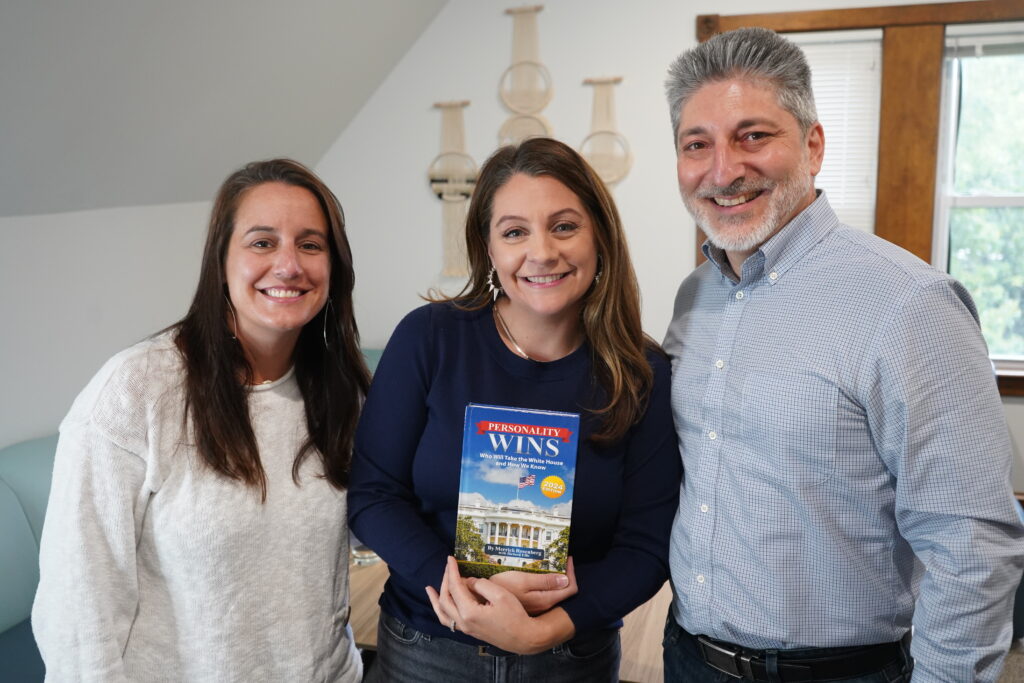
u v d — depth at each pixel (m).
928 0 3.67
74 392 2.78
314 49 3.30
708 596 1.28
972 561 1.07
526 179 1.25
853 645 1.22
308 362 1.43
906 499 1.13
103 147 2.58
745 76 1.21
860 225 3.90
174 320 3.31
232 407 1.28
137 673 1.23
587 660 1.32
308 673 1.32
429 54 4.17
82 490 1.17
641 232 4.07
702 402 1.31
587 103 4.04
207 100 2.88
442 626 1.30
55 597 1.17
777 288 1.26
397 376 1.35
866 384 1.14
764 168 1.21
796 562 1.22
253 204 1.28
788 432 1.19
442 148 4.23
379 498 1.33
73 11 1.97
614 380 1.31
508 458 1.22
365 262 4.43
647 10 3.91
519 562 1.21
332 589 1.38
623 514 1.36
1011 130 3.78
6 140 2.19
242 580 1.26
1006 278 3.89
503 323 1.37
